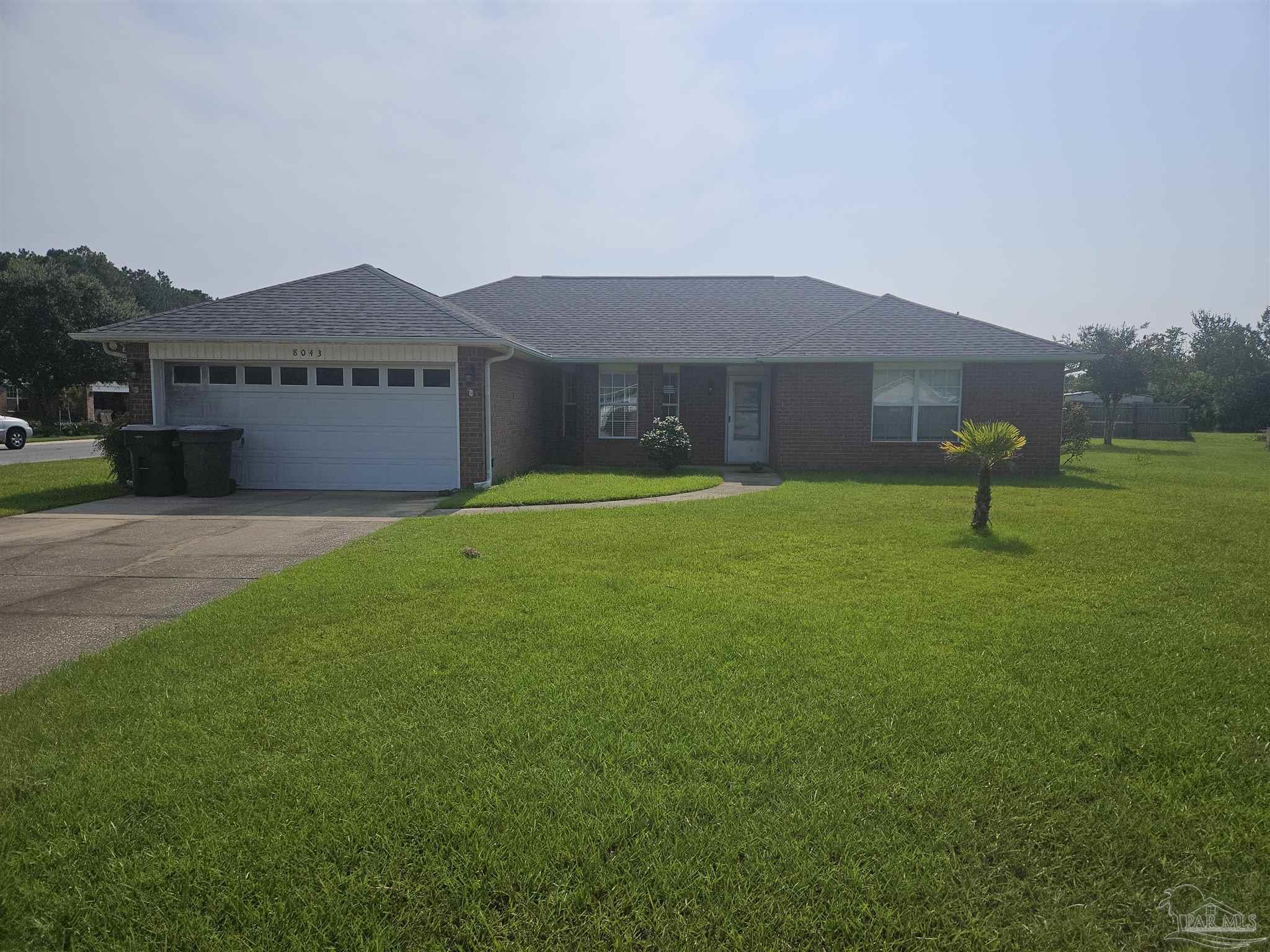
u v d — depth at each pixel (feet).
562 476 48.29
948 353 51.31
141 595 19.94
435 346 41.04
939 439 53.21
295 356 41.01
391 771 10.26
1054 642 15.43
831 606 18.01
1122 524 29.86
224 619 16.90
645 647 14.96
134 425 40.50
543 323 60.95
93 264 211.00
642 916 7.75
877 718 11.84
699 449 59.00
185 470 39.55
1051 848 8.82
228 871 8.31
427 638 15.51
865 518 31.37
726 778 10.12
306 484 42.73
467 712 12.05
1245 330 192.34
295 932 7.49
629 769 10.34
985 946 7.41
